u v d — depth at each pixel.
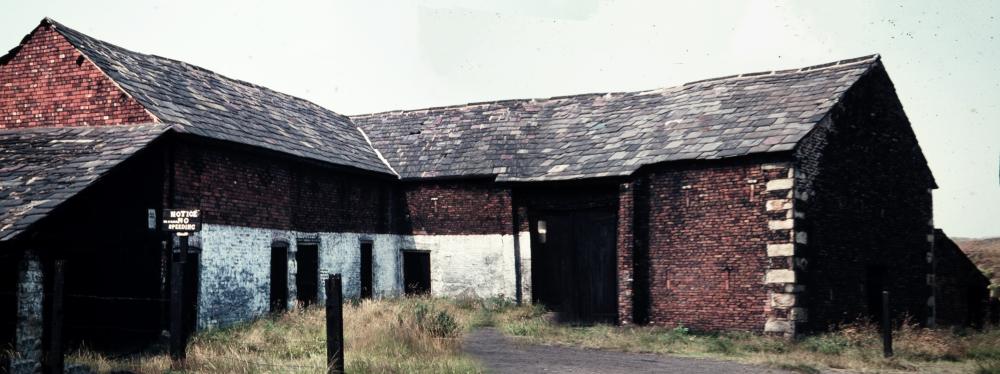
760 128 16.88
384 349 11.88
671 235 17.19
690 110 19.36
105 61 15.70
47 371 9.96
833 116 17.02
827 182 16.61
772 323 15.51
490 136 22.34
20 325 10.80
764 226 15.83
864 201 17.81
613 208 18.61
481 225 20.91
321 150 19.41
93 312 12.47
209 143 15.28
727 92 19.50
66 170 12.55
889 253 18.50
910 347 13.73
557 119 22.31
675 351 13.62
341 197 19.92
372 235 21.12
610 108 21.80
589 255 18.97
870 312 17.73
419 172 21.77
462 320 17.09
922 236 19.84
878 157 18.52
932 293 19.84
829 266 16.33
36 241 11.04
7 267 11.16
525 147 21.28
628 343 14.26
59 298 9.86
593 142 20.06
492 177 20.69
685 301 16.84
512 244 20.14
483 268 20.77
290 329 14.67
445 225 21.42
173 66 18.08
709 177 16.75
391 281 21.72
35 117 15.77
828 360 12.55
